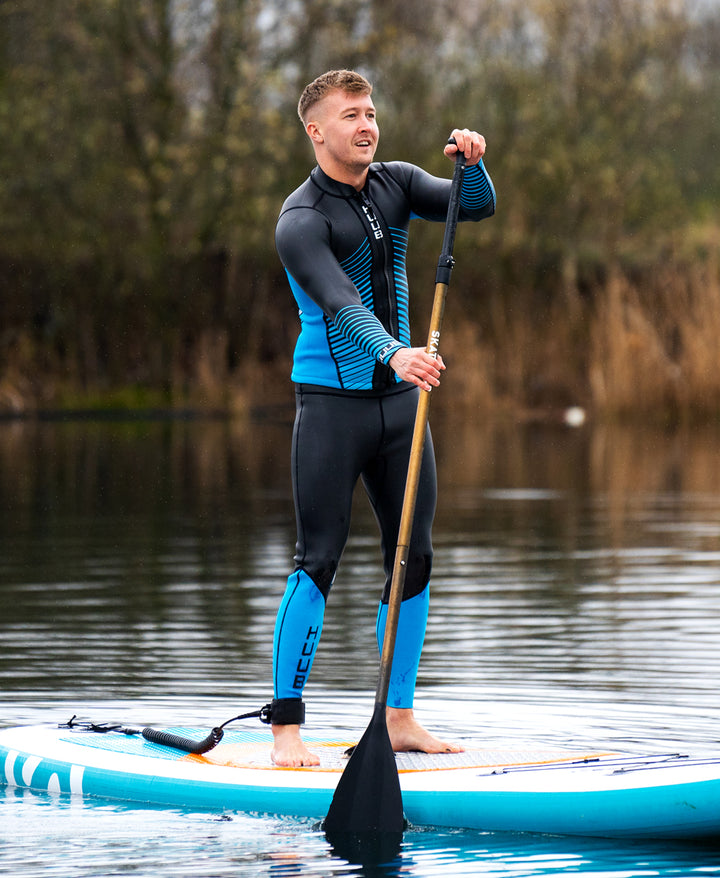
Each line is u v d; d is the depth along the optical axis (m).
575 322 63.16
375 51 67.19
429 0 69.12
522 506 34.25
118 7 68.12
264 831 11.42
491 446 50.47
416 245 66.75
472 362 63.22
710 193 72.81
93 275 69.81
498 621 20.14
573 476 40.94
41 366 69.44
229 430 59.12
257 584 23.50
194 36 69.75
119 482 40.34
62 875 10.23
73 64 69.25
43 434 57.47
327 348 13.07
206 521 31.98
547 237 67.50
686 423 57.72
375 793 11.45
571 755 12.52
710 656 17.58
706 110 73.50
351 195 13.20
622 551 26.88
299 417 13.23
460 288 66.94
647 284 61.97
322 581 13.01
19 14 68.81
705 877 10.14
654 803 10.95
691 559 25.73
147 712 15.11
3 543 28.64
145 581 23.86
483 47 68.88
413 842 11.09
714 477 40.25
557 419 60.84
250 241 68.94
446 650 18.22
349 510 13.19
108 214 69.06
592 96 68.81
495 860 10.59
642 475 40.97
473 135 12.87
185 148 68.50
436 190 13.58
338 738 13.93
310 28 68.44
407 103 67.44
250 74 67.31
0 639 19.09
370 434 13.09
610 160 67.62
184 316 70.94
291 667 12.88
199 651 18.27
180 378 70.44
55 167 68.00
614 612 20.72
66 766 12.84
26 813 11.98
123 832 11.38
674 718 14.47
